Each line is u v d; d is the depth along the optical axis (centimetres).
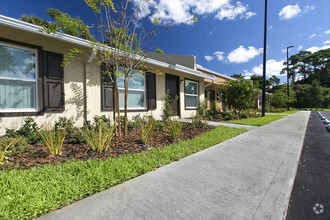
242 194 183
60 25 388
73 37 453
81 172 218
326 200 181
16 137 326
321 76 4653
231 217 145
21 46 422
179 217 144
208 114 1000
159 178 219
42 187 178
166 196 177
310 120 970
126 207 157
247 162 281
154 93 764
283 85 3177
